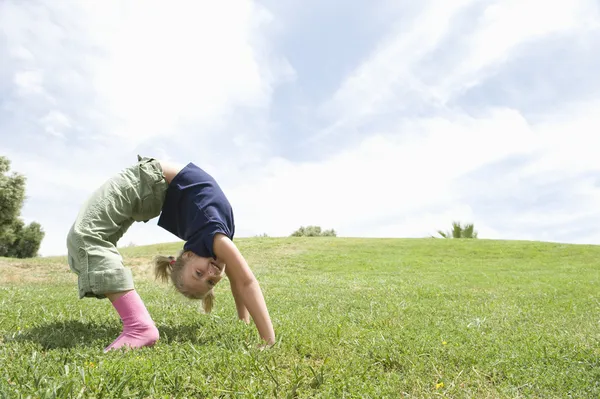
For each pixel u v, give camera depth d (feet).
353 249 74.43
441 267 57.57
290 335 12.66
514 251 72.54
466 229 100.22
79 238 11.66
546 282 41.11
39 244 136.46
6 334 11.72
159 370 9.01
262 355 10.38
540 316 21.43
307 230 141.18
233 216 12.89
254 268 56.24
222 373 9.25
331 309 20.83
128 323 11.28
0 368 8.55
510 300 27.40
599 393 9.55
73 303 17.99
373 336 13.66
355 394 8.70
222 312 16.28
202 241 11.75
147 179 12.51
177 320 14.70
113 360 9.22
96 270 11.41
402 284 36.58
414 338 13.50
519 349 13.01
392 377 9.84
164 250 72.69
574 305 25.71
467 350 12.27
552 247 75.56
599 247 75.25
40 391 7.43
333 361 10.45
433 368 10.50
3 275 38.58
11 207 102.73
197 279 11.81
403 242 81.97
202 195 12.31
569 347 13.15
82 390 7.69
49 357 9.60
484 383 9.95
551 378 10.36
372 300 24.48
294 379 9.21
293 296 25.43
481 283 39.88
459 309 23.04
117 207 12.27
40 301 17.78
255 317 11.75
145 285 30.99
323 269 56.29
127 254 64.13
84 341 11.36
